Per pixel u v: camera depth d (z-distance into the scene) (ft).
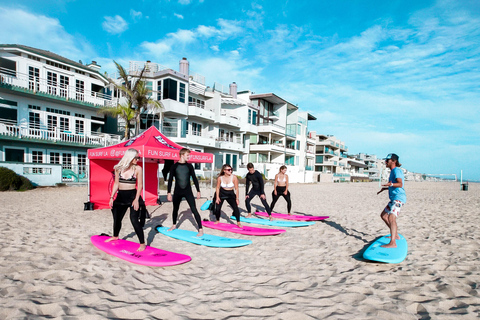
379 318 9.06
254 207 37.55
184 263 14.47
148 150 27.78
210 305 9.91
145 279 12.16
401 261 14.35
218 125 97.45
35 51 61.21
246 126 108.27
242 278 12.55
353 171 260.21
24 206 32.89
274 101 125.70
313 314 9.31
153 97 80.12
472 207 37.65
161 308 9.57
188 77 84.69
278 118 128.26
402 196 16.06
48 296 10.21
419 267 13.85
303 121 150.10
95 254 15.24
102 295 10.46
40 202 37.19
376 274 12.97
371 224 25.53
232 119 100.37
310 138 164.14
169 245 17.69
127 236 19.51
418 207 37.86
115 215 16.05
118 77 82.12
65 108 68.54
